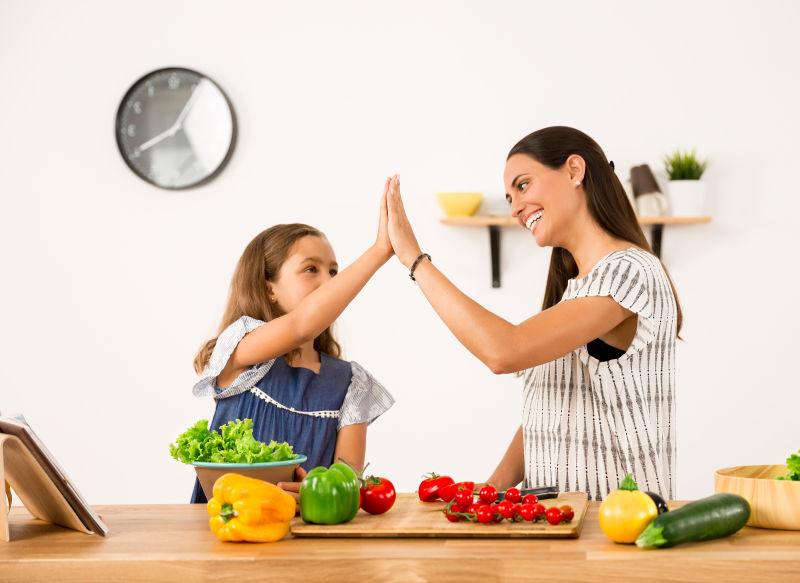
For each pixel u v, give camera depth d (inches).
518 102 137.9
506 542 51.9
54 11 145.3
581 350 67.7
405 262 70.0
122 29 144.3
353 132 140.9
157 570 49.6
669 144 135.2
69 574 50.1
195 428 64.4
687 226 134.6
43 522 62.7
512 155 71.6
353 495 56.4
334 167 141.1
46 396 143.6
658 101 135.5
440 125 139.4
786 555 47.3
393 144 140.2
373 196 140.3
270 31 142.4
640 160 135.6
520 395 137.3
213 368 75.9
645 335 65.5
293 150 141.8
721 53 134.9
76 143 144.9
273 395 76.2
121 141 143.2
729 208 134.4
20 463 56.4
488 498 58.1
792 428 133.0
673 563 46.7
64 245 144.6
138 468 142.7
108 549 52.6
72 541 55.3
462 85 139.1
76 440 143.3
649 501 50.9
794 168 133.5
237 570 49.0
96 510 66.7
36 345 144.3
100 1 144.7
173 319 143.0
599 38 136.6
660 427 67.4
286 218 141.6
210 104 142.0
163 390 142.9
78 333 143.9
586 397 68.9
